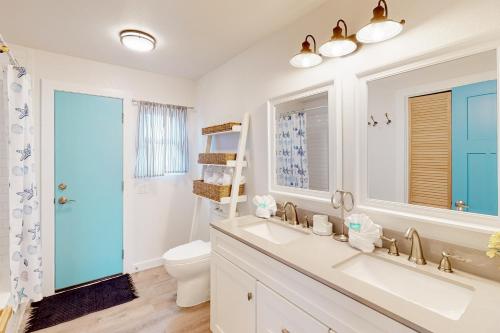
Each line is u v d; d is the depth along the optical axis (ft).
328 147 5.25
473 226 3.40
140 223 9.48
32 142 6.39
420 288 3.43
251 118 7.46
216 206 9.02
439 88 3.73
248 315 4.69
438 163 3.77
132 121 9.18
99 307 7.00
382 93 4.39
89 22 5.99
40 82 7.52
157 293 7.76
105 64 8.61
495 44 3.21
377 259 3.94
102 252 8.63
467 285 3.07
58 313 6.72
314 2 5.26
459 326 2.27
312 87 5.51
